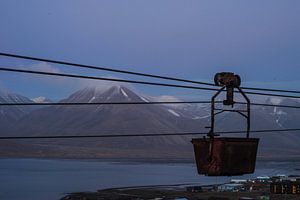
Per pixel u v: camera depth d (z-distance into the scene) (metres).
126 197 192.62
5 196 196.75
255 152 13.02
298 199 150.25
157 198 185.38
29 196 197.50
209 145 12.35
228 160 12.35
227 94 12.44
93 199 186.12
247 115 12.66
